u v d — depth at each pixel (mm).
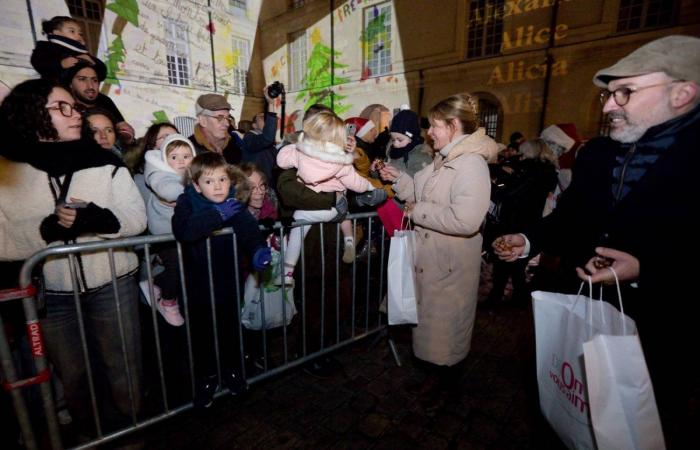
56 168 1471
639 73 1174
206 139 2660
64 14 9344
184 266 1989
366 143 3092
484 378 2523
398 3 11750
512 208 3250
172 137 2025
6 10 8328
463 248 1992
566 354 1191
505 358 2768
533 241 1708
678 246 1169
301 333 2537
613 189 1369
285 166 2146
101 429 1813
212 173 1688
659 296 1214
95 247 1542
